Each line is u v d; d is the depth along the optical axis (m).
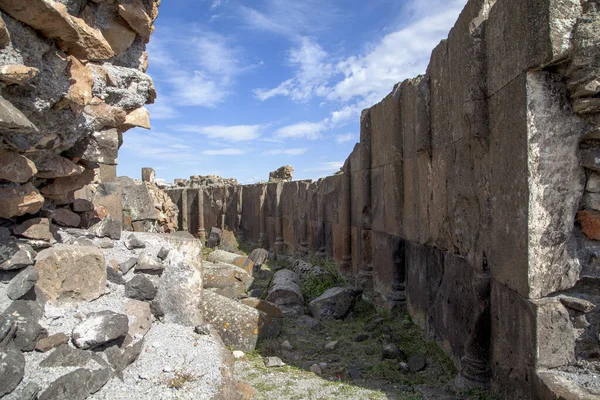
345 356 4.96
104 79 3.49
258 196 15.88
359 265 8.12
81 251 3.21
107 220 4.00
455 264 4.36
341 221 9.25
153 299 3.86
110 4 3.53
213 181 23.61
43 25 2.39
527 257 2.80
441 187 4.69
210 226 19.70
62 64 2.64
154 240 4.10
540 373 2.75
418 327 5.61
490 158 3.44
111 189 4.99
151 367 3.00
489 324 3.64
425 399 3.68
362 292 7.39
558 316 2.75
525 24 2.79
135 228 7.04
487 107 3.48
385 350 4.86
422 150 5.11
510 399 3.18
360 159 8.00
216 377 3.05
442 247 4.79
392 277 6.52
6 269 2.65
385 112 6.77
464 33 3.83
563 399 2.44
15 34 2.29
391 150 6.43
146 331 3.46
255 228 16.25
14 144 2.55
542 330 2.74
